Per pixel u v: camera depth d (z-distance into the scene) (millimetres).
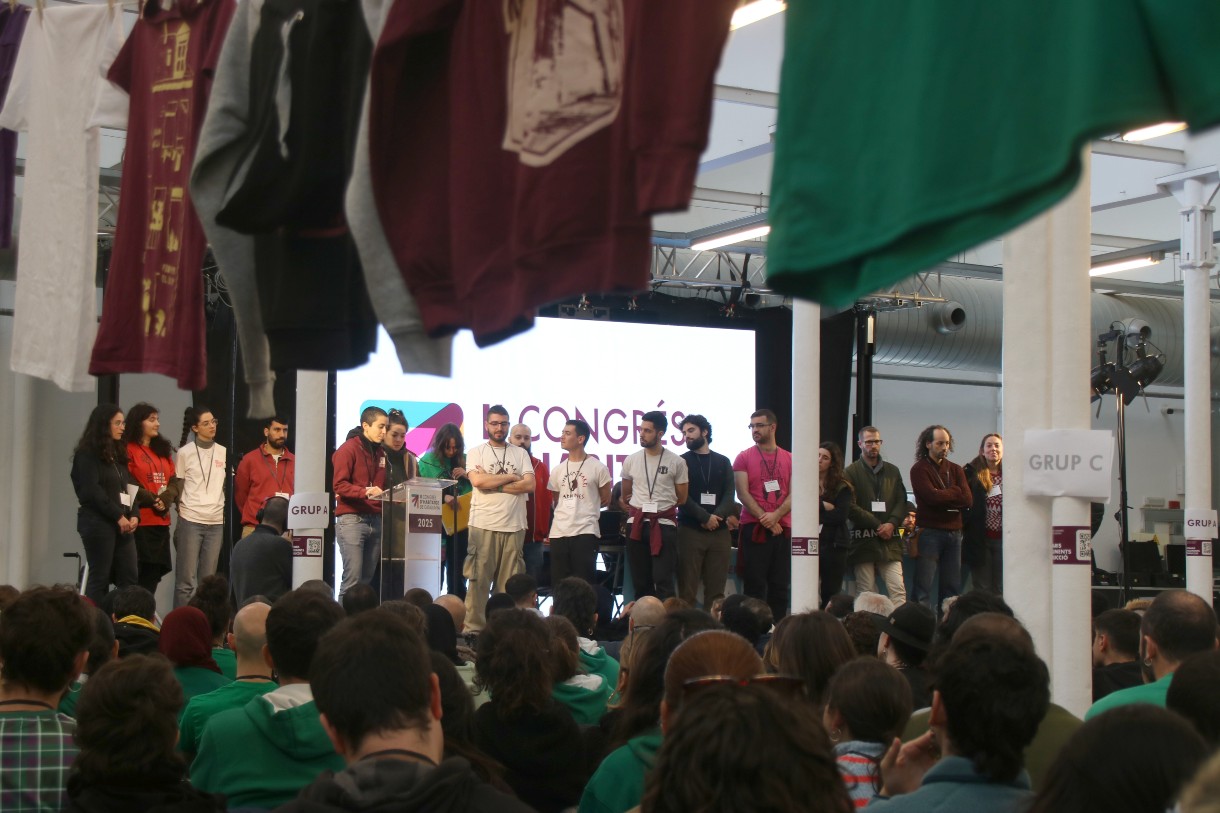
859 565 10750
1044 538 4770
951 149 1761
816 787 1447
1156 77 1527
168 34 3812
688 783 1453
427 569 7602
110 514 8820
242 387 12617
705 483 10578
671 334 14281
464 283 2648
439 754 1970
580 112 2430
